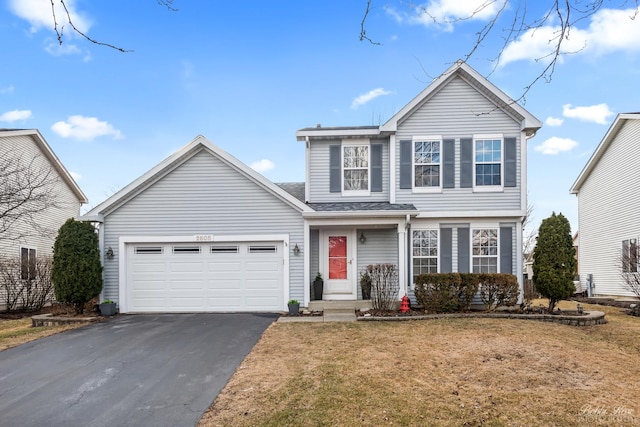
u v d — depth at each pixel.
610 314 11.96
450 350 7.26
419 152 12.59
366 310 11.13
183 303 11.73
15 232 15.62
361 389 5.37
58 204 18.61
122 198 11.72
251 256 11.79
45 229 16.02
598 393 5.31
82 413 4.77
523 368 6.30
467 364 6.47
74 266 10.77
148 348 7.63
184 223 11.84
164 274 11.78
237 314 11.25
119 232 11.80
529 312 10.95
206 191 11.88
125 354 7.25
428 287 10.98
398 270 11.72
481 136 12.44
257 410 4.73
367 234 12.65
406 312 10.83
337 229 12.69
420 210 12.42
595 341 8.17
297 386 5.48
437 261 12.41
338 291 12.55
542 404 4.93
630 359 6.91
